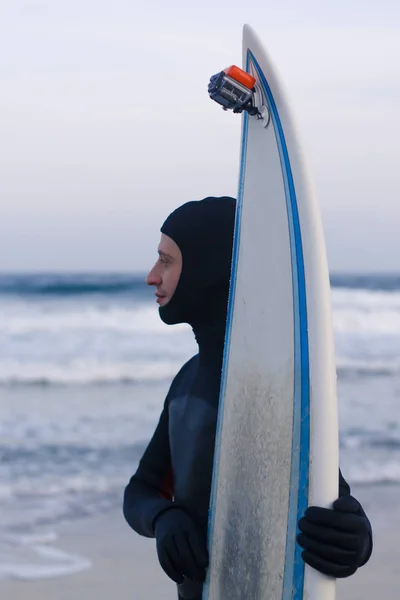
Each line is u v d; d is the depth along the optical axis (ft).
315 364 8.48
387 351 110.83
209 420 10.79
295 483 8.55
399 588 30.94
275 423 9.11
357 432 64.49
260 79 9.75
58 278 182.60
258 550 9.20
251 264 10.13
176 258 10.98
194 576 10.25
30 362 94.68
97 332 111.34
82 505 44.62
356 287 170.19
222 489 10.28
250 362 9.91
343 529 7.91
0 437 63.05
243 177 10.61
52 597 30.76
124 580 32.50
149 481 11.81
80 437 62.85
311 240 8.84
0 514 42.80
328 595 8.19
